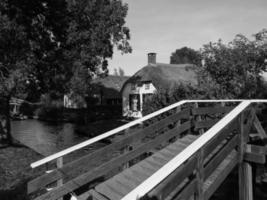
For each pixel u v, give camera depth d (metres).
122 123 22.55
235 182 5.95
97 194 4.65
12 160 9.16
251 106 4.69
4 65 13.11
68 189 4.76
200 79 12.75
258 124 4.86
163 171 2.68
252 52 12.05
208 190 3.87
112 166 5.36
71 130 23.33
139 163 5.63
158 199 2.72
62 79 15.39
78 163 4.95
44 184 4.56
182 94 11.78
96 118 28.17
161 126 6.32
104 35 16.38
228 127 4.13
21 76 12.34
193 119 7.03
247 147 4.47
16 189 6.15
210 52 12.83
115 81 41.62
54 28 15.86
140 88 25.03
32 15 14.78
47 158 4.65
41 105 38.59
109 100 38.06
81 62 15.44
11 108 39.91
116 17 17.17
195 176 3.43
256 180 6.18
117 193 4.49
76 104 36.22
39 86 16.20
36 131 22.83
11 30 12.10
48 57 15.47
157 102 12.75
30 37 14.48
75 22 15.45
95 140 5.14
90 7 15.67
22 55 12.79
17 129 24.44
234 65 11.88
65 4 15.22
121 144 5.55
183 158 2.85
